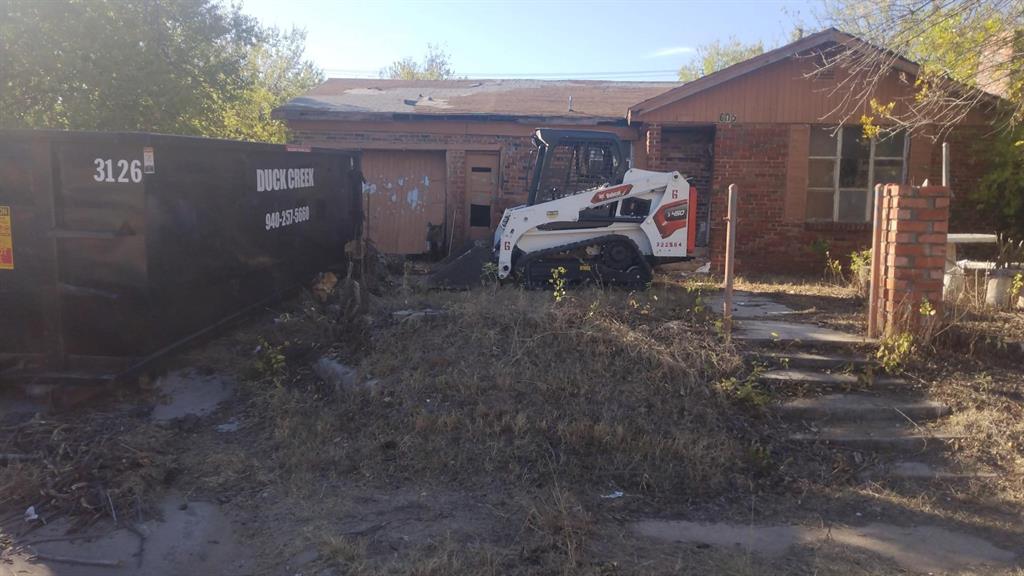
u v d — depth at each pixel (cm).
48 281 648
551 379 656
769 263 1367
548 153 1070
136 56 1195
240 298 828
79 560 464
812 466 596
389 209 1569
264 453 606
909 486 576
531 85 1884
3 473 556
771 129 1345
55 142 633
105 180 639
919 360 719
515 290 948
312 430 630
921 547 493
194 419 658
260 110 2070
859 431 638
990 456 608
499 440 605
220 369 745
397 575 441
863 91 1215
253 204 851
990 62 1012
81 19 1131
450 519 514
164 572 455
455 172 1524
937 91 1059
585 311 748
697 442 604
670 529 514
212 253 759
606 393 646
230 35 1425
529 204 1080
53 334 655
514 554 467
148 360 659
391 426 625
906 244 732
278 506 531
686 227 1041
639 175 1039
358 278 1058
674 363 668
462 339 714
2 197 642
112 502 523
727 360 688
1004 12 912
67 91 1173
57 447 589
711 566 461
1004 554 485
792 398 673
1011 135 1216
